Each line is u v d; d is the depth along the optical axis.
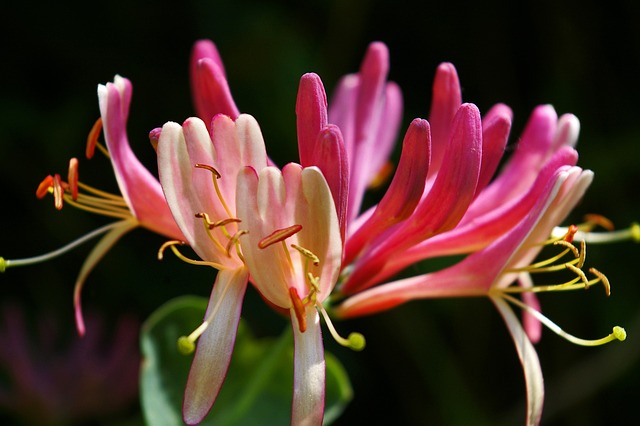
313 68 0.44
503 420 0.44
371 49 0.30
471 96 0.47
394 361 0.44
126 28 0.45
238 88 0.44
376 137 0.31
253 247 0.26
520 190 0.29
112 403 0.40
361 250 0.28
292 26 0.45
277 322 0.42
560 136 0.29
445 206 0.27
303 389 0.25
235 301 0.26
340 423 0.45
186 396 0.25
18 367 0.39
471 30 0.46
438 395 0.43
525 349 0.27
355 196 0.29
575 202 0.27
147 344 0.29
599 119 0.45
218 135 0.26
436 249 0.28
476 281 0.27
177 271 0.43
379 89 0.30
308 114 0.27
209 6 0.44
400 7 0.46
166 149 0.26
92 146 0.27
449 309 0.44
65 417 0.39
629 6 0.45
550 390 0.43
